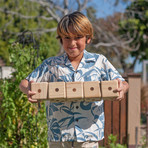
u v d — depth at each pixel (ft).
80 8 32.68
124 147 15.30
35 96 5.65
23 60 11.62
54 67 6.37
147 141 16.03
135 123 15.88
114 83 5.55
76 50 6.01
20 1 42.42
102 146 15.44
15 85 11.43
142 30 40.68
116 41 41.39
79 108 6.05
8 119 11.40
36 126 11.19
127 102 15.88
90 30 6.12
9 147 11.60
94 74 6.23
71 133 6.01
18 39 12.42
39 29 37.47
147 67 50.52
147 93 24.25
